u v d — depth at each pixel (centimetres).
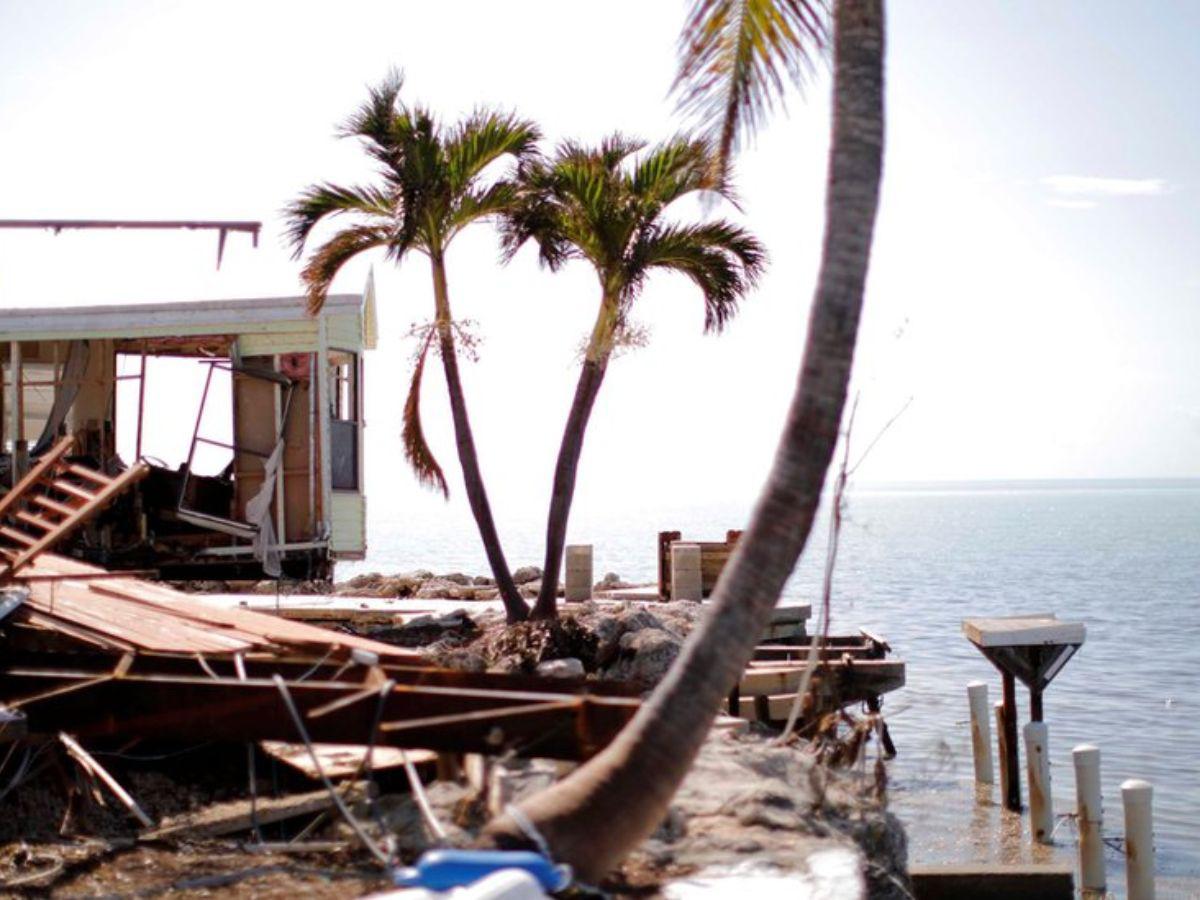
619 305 1711
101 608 1279
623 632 1616
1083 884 1591
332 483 2598
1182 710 2900
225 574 2475
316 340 2497
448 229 1753
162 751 1106
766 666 1811
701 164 1054
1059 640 1919
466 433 1788
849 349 704
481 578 2891
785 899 757
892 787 2016
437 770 1003
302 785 1041
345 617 1938
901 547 12069
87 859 888
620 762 684
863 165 717
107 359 2559
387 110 1688
